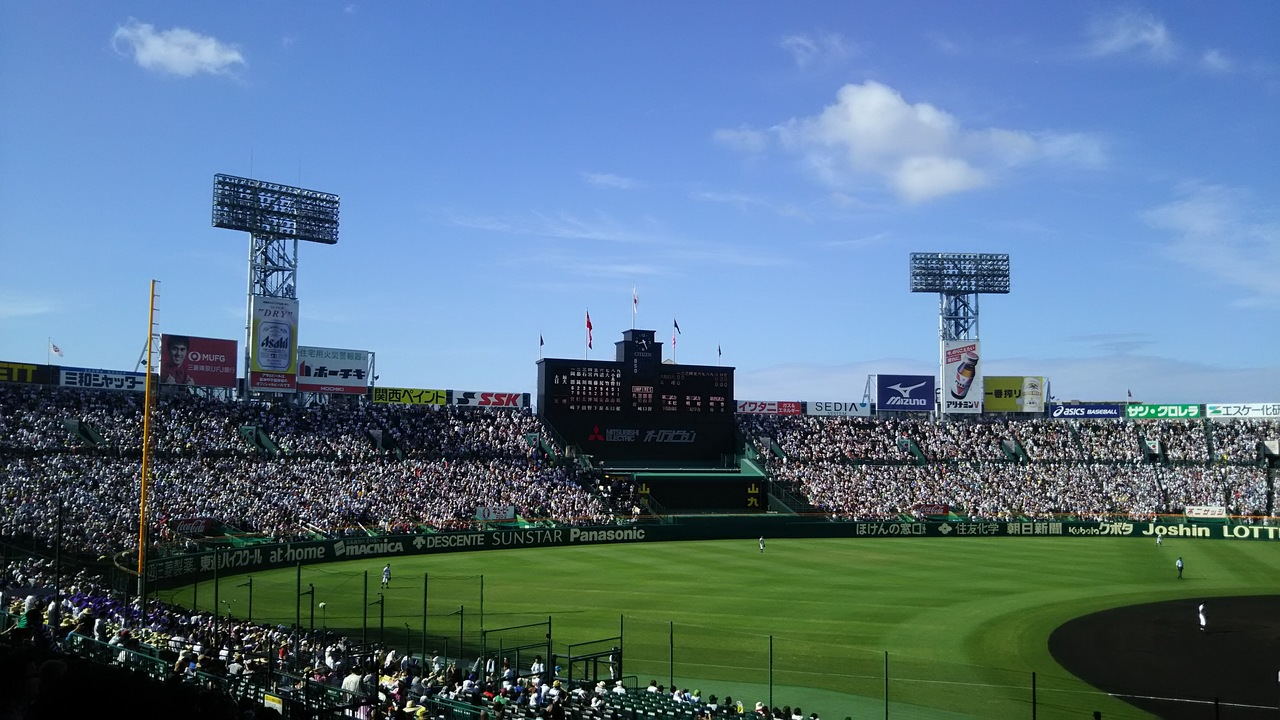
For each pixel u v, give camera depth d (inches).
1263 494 4015.8
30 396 3097.9
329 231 3986.2
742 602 2105.1
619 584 2370.8
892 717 1232.2
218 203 3715.6
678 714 983.0
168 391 3533.5
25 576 1696.6
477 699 939.3
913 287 5019.7
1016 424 4825.3
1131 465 4483.3
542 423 4065.0
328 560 2736.2
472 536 3142.2
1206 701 1322.6
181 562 2191.2
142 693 375.2
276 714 506.3
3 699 289.1
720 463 4197.8
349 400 3969.0
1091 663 1552.7
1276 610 2050.9
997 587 2358.5
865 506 4037.9
